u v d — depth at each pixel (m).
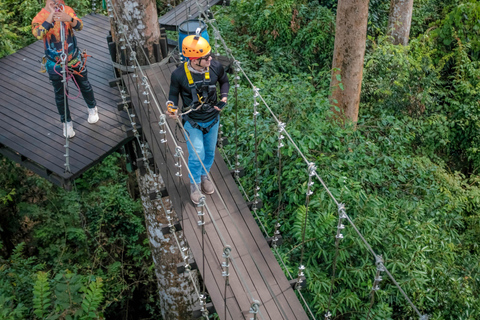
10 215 9.95
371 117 10.95
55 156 5.50
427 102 12.27
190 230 4.13
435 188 9.28
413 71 12.14
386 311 6.58
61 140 5.77
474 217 9.94
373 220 6.79
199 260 3.91
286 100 8.12
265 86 9.17
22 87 6.93
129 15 5.91
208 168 4.50
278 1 12.51
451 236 9.16
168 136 4.96
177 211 4.25
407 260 6.96
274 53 12.72
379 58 12.16
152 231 7.48
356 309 6.57
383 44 13.06
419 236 7.21
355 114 10.59
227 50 5.23
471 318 7.38
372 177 8.09
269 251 4.04
